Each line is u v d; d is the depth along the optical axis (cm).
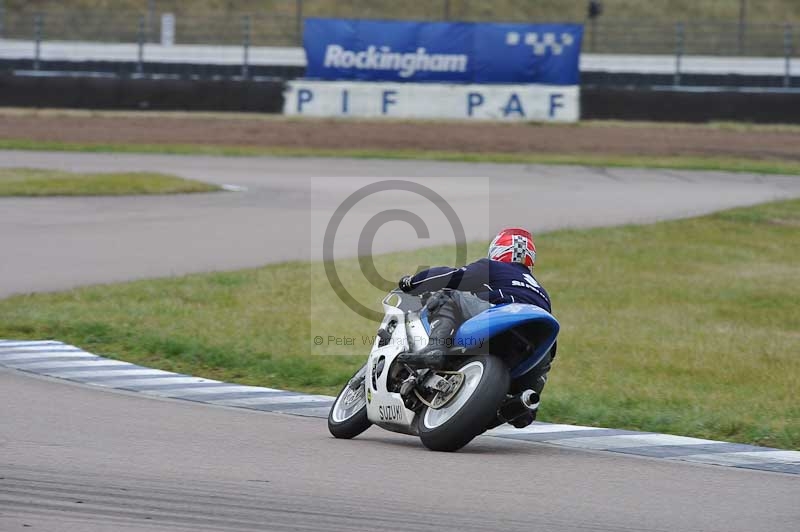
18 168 9606
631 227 7712
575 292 5553
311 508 1991
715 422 3052
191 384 3428
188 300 4903
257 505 1998
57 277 5394
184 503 1994
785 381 3812
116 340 4119
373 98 14288
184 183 9188
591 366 3975
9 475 2148
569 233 7356
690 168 11344
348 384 2852
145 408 3014
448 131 13538
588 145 12700
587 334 4572
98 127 13100
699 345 4409
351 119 14225
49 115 13850
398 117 14262
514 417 2570
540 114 14225
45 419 2780
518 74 14212
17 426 2672
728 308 5309
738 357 4206
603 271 6166
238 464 2348
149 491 2072
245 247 6444
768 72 17725
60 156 11012
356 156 11538
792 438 2889
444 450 2570
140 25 14925
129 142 12075
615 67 17688
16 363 3656
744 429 2998
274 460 2406
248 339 4156
